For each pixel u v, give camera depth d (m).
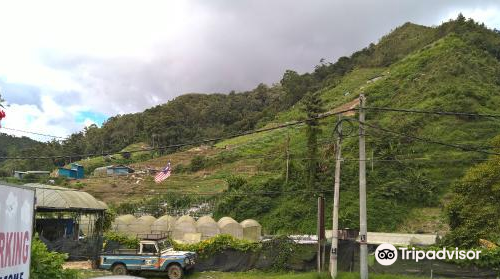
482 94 76.00
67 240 27.91
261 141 102.44
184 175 88.62
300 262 24.97
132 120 154.88
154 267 23.69
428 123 68.25
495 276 20.80
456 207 31.72
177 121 156.50
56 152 109.69
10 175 76.62
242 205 56.00
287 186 57.31
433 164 57.22
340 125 21.14
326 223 48.66
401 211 49.72
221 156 94.25
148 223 41.94
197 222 42.59
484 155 57.03
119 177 88.44
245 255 26.16
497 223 28.86
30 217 8.81
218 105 183.25
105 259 24.14
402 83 97.38
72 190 34.03
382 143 60.91
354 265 22.77
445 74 87.31
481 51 104.94
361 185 20.02
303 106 131.25
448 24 140.25
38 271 11.88
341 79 147.12
